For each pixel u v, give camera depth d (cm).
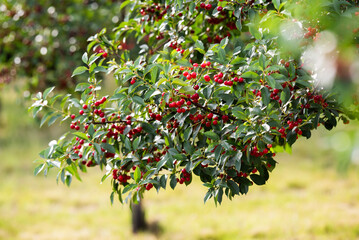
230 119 338
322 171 1359
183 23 430
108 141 361
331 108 347
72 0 865
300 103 345
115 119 358
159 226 979
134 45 602
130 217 1062
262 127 302
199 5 397
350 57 119
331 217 964
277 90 321
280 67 283
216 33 451
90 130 326
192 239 906
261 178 347
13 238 914
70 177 363
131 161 345
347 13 175
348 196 1116
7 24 849
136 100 317
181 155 320
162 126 347
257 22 332
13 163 1533
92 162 367
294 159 1516
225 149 316
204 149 342
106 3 843
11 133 1855
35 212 1092
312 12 214
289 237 873
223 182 324
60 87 806
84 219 1048
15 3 864
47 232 959
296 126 337
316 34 254
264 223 959
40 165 343
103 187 1312
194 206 1109
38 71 825
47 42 827
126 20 461
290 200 1121
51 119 357
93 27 822
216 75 321
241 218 1005
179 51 372
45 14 848
